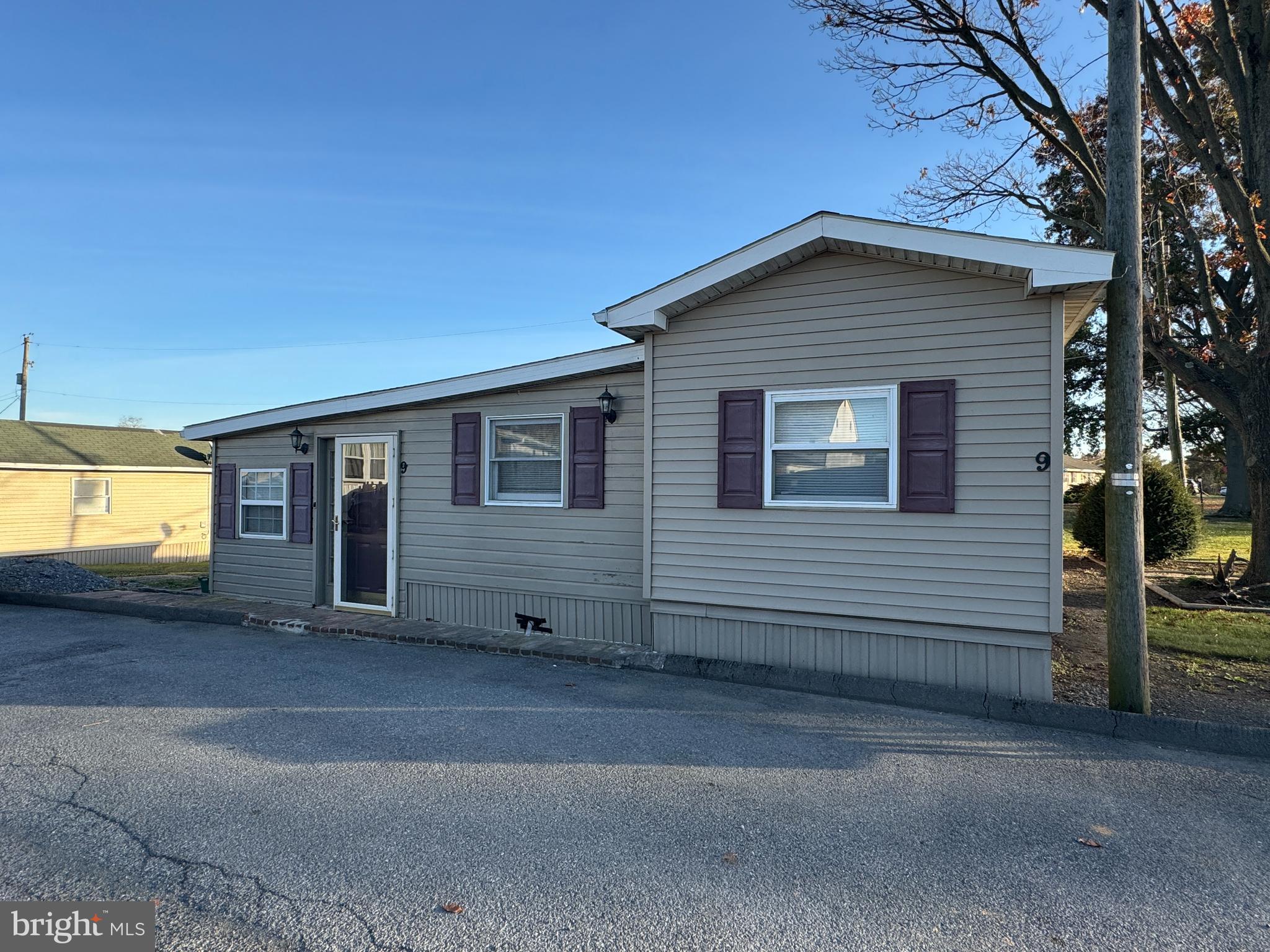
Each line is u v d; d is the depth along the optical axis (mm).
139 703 5711
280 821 3672
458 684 6285
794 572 6281
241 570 10672
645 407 6969
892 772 4422
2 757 4535
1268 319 10117
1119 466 5352
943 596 5742
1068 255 5117
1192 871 3273
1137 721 5094
